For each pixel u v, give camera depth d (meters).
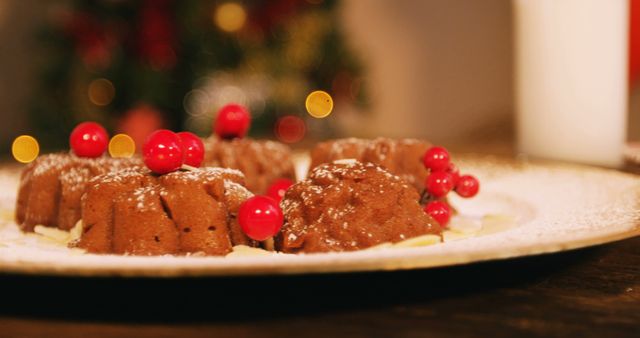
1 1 1.89
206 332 0.49
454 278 0.54
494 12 2.21
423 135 2.20
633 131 1.65
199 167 0.62
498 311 0.51
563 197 0.70
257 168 0.72
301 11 1.46
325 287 0.52
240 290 0.52
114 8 1.41
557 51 0.91
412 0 2.22
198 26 1.37
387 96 2.23
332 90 1.51
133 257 0.52
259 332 0.49
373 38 2.21
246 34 1.41
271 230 0.57
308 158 0.88
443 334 0.49
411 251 0.52
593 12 0.90
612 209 0.63
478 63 2.23
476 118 2.24
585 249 0.58
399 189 0.59
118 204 0.58
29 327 0.50
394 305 0.52
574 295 0.53
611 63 0.90
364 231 0.57
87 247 0.58
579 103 0.90
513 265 0.54
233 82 1.54
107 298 0.52
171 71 1.42
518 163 0.84
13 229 0.68
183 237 0.57
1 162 0.98
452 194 0.75
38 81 1.54
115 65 1.40
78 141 0.67
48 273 0.49
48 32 1.47
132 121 1.39
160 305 0.52
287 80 1.47
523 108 0.93
